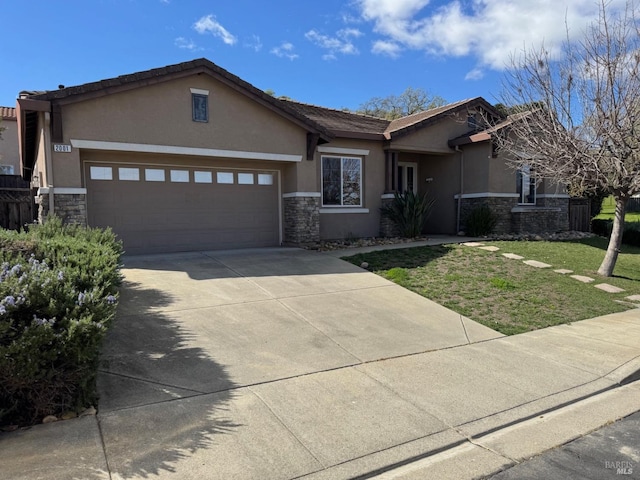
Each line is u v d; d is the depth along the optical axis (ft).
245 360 17.24
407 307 25.41
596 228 61.82
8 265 14.51
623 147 30.50
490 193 52.49
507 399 15.11
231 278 29.30
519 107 37.70
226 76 37.76
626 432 13.35
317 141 44.04
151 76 34.58
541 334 22.48
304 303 24.88
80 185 33.12
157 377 15.35
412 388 15.61
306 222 43.68
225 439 11.84
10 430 11.80
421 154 59.21
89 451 10.92
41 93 31.30
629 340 21.71
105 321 13.29
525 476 10.96
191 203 40.34
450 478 10.86
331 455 11.41
